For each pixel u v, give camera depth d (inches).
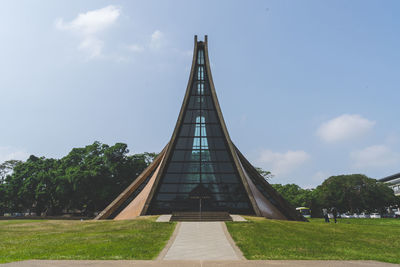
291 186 3157.0
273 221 799.7
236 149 1186.6
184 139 1097.4
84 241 519.2
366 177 2290.8
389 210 2797.7
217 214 904.3
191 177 1048.2
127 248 456.1
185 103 1115.3
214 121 1118.4
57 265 329.1
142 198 1036.5
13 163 2495.1
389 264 355.6
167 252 434.9
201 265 334.6
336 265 341.4
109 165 2021.4
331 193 2324.1
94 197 1946.4
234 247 472.7
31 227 752.3
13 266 323.0
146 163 2220.7
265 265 336.2
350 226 755.4
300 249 464.8
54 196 2016.5
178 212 949.2
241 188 1031.6
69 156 2110.0
